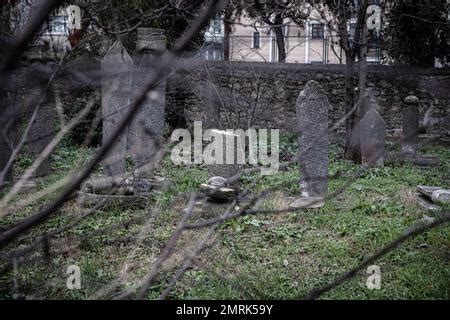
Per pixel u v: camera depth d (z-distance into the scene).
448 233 5.93
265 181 8.52
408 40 14.98
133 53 9.13
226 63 13.06
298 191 7.92
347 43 11.45
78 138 11.09
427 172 10.39
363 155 11.12
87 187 6.85
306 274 5.12
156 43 8.51
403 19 14.68
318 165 7.57
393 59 15.58
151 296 4.47
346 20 11.46
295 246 5.89
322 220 6.82
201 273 4.96
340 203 7.60
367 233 6.24
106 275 4.82
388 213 7.24
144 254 5.43
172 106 12.98
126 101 5.55
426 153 12.12
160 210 3.62
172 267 4.94
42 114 7.23
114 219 6.47
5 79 1.19
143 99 1.37
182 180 8.65
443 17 14.97
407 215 7.11
